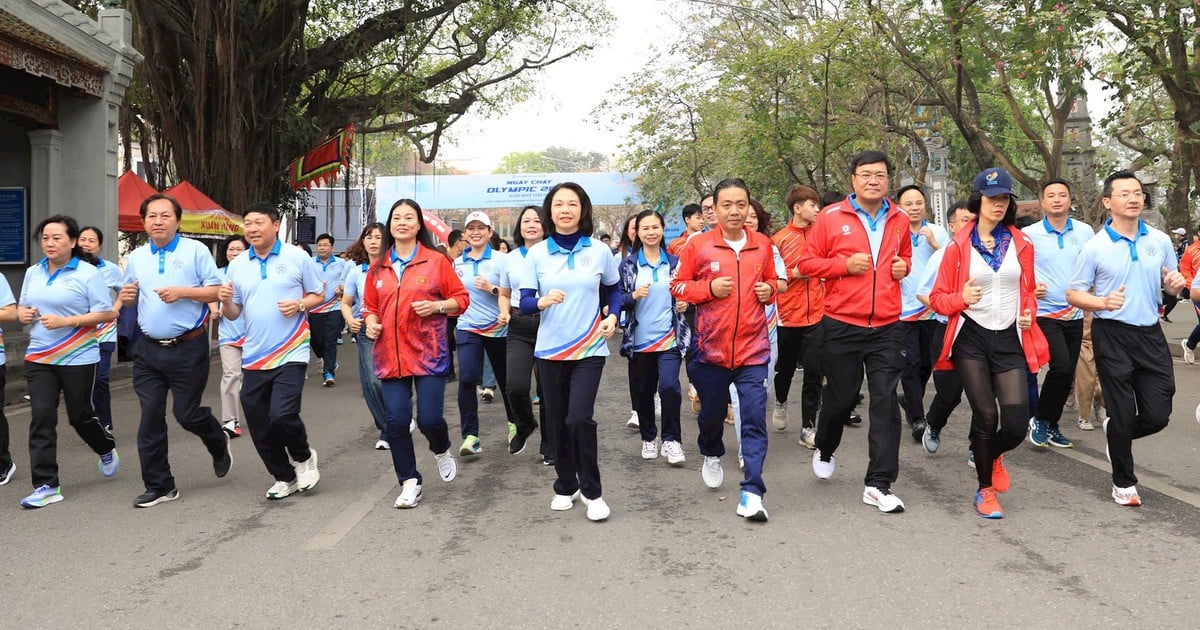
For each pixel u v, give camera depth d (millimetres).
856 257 5320
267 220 5832
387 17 20859
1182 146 15258
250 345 5863
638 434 8375
